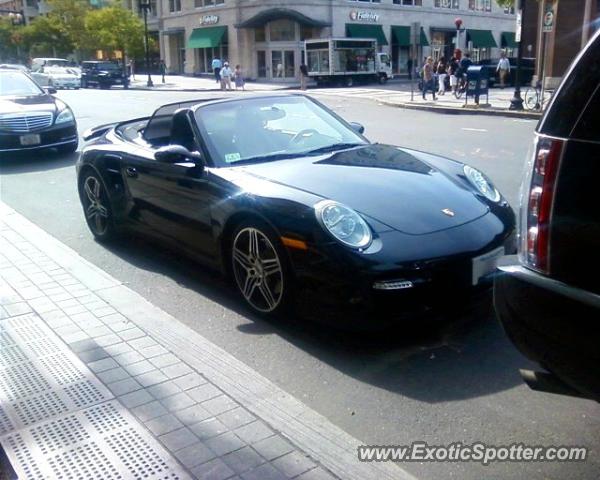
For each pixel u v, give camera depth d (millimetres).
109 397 3414
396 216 3949
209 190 4652
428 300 3736
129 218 5887
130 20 49656
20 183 9836
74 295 4930
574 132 2410
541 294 2496
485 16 56875
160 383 3549
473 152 11391
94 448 2977
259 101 5520
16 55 75875
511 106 19750
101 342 4090
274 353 3945
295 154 5008
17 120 11219
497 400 3330
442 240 3818
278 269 4117
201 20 51156
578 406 3248
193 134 5027
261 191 4250
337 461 2850
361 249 3697
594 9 25047
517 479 2723
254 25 46000
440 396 3391
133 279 5387
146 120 6902
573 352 2412
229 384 3521
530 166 2596
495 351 3826
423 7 51156
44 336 4207
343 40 38406
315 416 3197
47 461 2896
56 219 7555
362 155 4957
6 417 3266
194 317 4547
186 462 2854
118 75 42312
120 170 5812
